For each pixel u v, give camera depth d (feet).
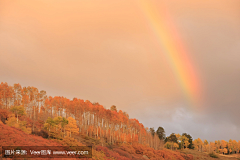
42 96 331.16
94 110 338.13
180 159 285.43
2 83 277.64
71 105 342.03
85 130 319.06
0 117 173.99
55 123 176.14
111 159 147.84
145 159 220.84
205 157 337.72
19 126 154.51
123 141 305.12
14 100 296.51
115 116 339.57
